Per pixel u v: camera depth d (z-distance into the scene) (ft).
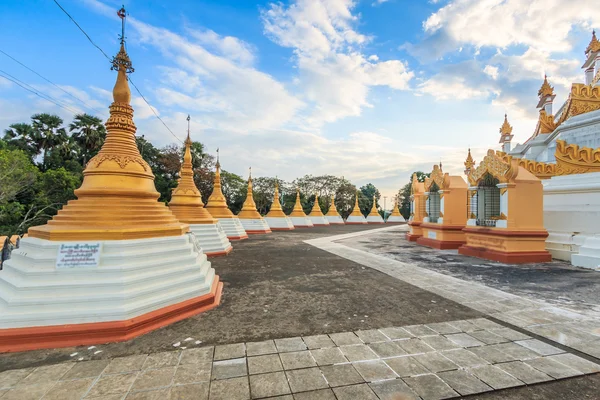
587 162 37.68
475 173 40.01
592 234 33.91
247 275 27.48
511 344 13.44
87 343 13.42
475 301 19.53
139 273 15.61
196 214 42.11
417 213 58.59
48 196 79.66
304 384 10.43
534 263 33.27
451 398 9.75
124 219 16.84
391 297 20.51
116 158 18.47
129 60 19.94
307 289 22.61
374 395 9.84
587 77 59.52
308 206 174.29
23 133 102.53
